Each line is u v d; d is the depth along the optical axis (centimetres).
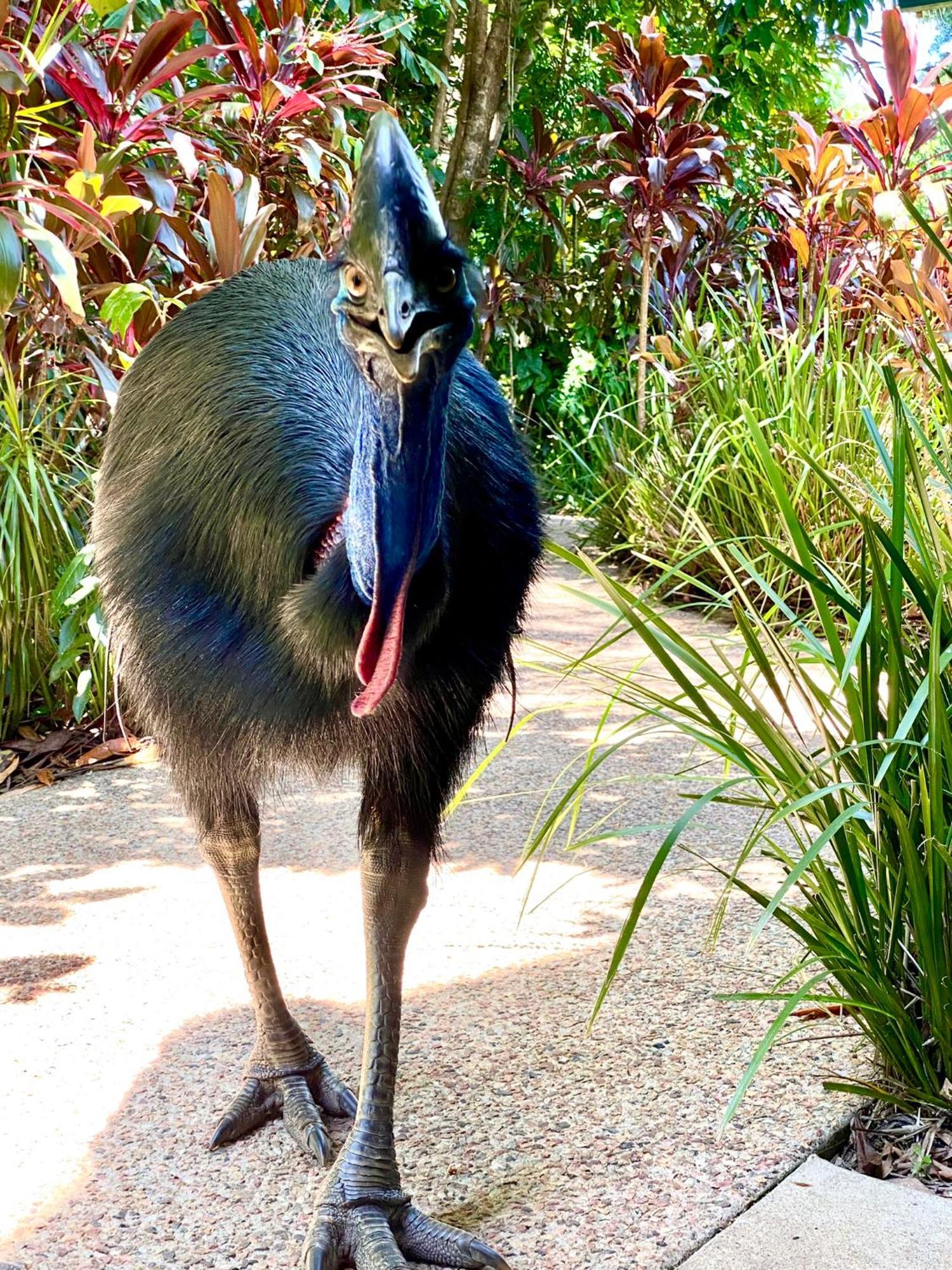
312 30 603
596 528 750
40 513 477
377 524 164
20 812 410
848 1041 264
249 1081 246
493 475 215
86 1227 214
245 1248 209
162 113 521
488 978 295
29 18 478
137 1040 271
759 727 248
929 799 225
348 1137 240
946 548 287
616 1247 205
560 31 1191
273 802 410
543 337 1077
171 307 509
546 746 454
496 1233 210
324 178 598
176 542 215
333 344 225
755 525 582
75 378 520
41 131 486
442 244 152
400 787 209
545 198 1045
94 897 342
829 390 614
